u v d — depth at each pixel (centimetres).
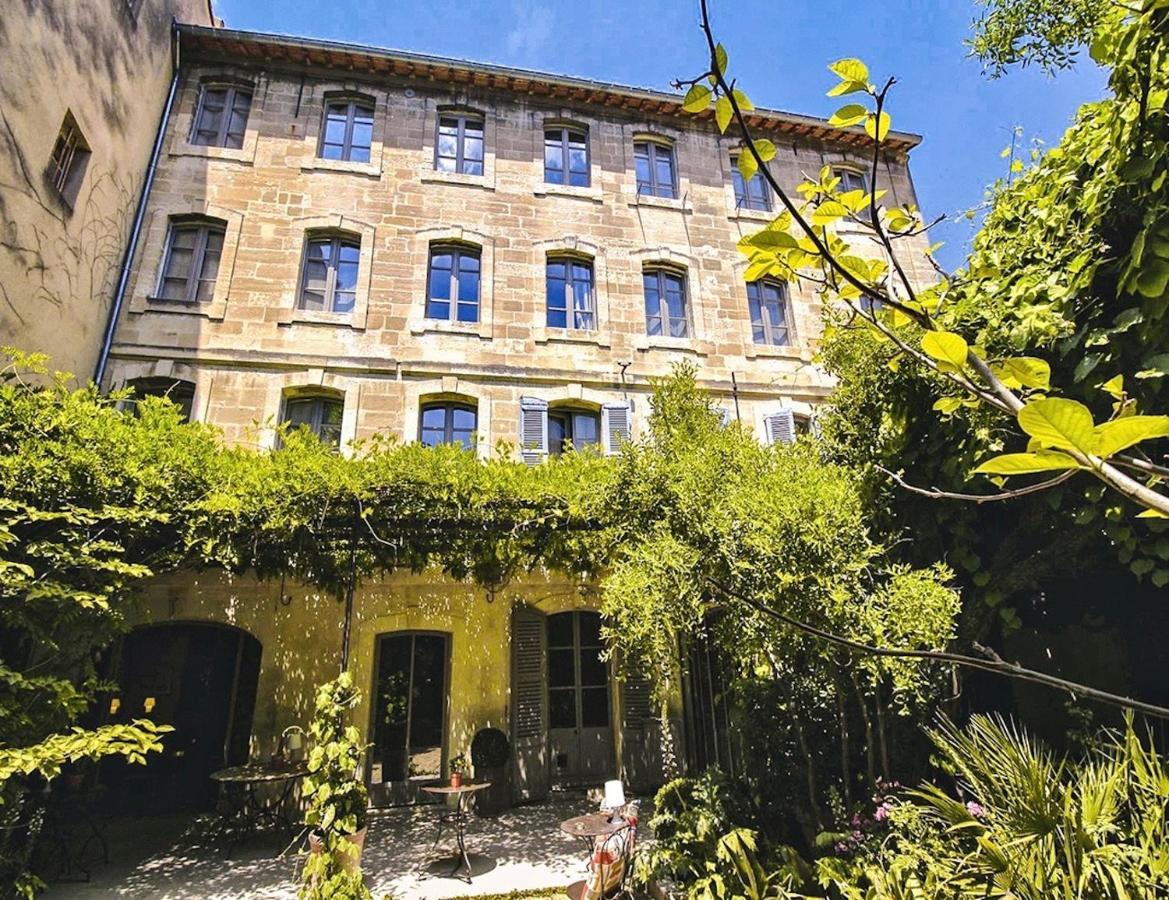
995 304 475
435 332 1122
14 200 755
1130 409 108
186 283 1071
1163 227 338
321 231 1152
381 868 702
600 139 1357
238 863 722
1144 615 573
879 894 395
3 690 556
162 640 989
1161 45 297
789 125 1434
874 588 524
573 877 668
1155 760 356
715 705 866
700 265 1299
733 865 496
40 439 594
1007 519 577
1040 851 333
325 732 588
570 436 1151
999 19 402
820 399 1227
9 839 604
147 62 1077
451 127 1302
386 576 993
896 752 593
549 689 1027
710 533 555
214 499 634
